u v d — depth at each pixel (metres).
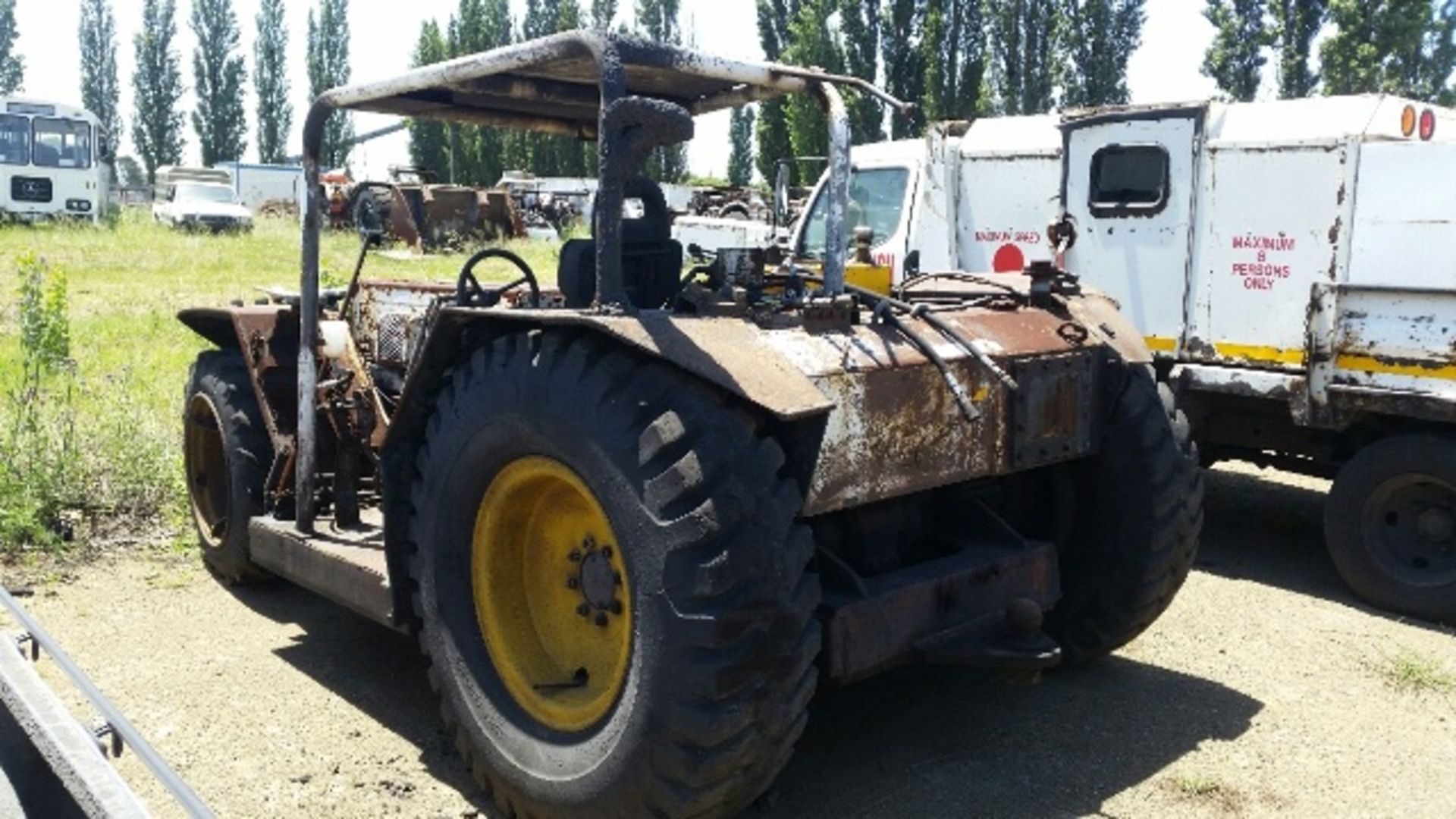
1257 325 6.63
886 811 3.57
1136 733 4.17
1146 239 7.07
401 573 3.76
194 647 4.69
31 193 26.95
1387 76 25.81
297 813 3.48
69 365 7.41
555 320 3.02
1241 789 3.79
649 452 2.87
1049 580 3.89
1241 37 27.94
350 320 5.27
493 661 3.45
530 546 3.49
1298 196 6.39
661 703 2.85
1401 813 3.69
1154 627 5.37
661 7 41.69
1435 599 5.66
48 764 2.21
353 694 4.30
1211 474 8.76
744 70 3.57
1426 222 5.83
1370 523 5.93
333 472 4.79
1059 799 3.67
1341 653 5.12
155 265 19.52
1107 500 4.27
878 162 8.63
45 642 2.55
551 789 3.18
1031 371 3.83
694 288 3.79
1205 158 6.78
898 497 3.89
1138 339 4.37
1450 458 5.62
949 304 4.28
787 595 2.88
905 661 3.44
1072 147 7.37
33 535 5.68
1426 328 5.79
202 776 3.68
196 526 5.56
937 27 29.23
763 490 2.89
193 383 5.46
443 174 45.28
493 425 3.27
